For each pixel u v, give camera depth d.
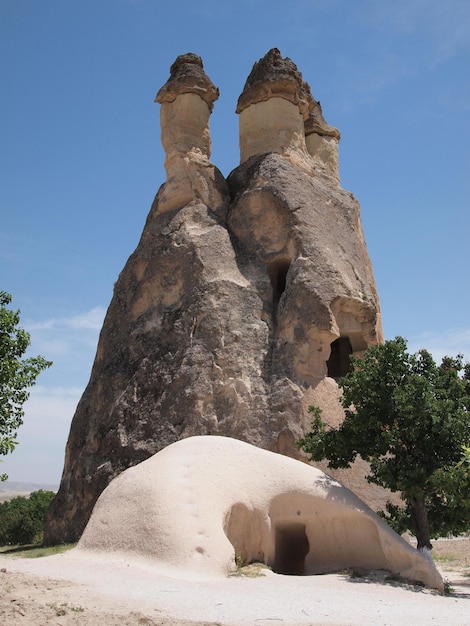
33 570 12.15
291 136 29.53
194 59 30.20
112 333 27.61
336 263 26.39
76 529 23.66
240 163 30.17
